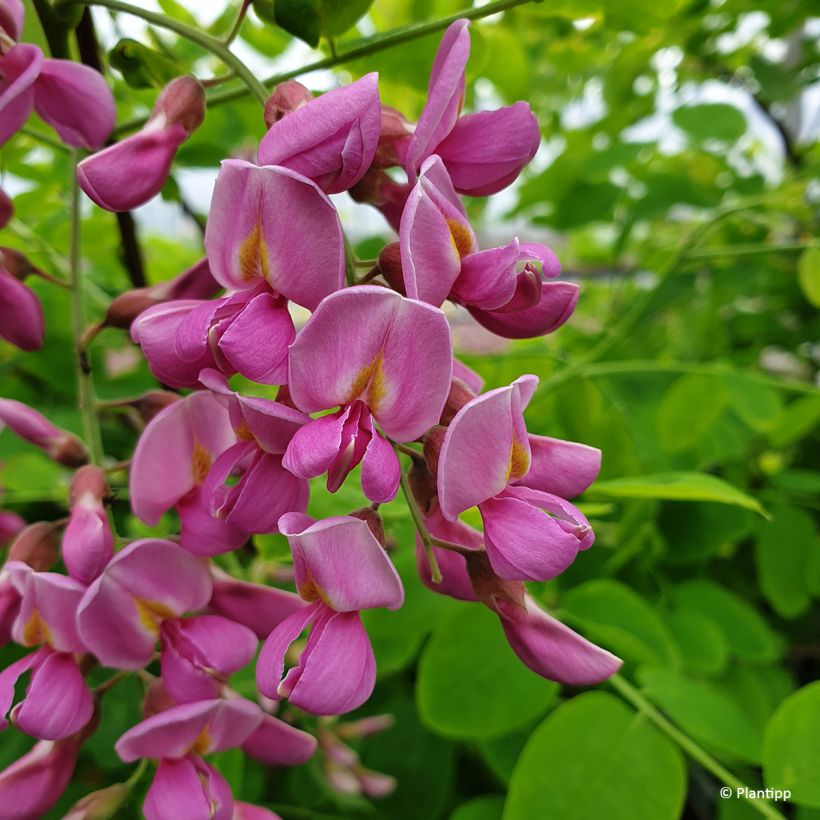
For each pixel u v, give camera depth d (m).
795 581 0.20
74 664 0.11
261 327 0.08
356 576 0.09
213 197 0.08
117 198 0.10
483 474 0.09
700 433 0.19
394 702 0.19
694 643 0.17
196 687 0.10
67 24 0.12
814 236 0.27
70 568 0.10
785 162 0.30
